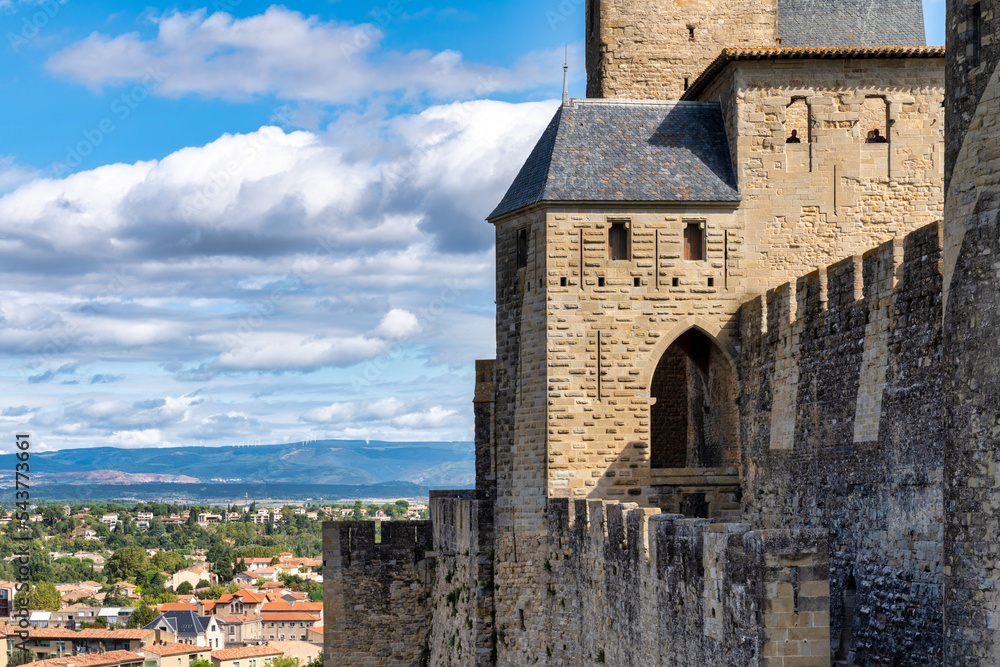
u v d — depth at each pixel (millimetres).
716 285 45812
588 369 45406
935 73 46375
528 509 46125
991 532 22797
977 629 22906
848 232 46125
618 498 45000
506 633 46844
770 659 23438
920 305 30078
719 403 47656
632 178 46094
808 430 37406
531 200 45875
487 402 60281
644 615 32188
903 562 30281
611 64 56344
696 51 56219
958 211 24016
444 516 55281
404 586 57719
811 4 55938
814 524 36469
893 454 31203
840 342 35188
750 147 46250
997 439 22812
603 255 45594
